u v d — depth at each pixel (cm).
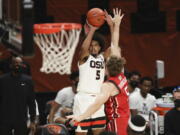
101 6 1811
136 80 1459
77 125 1038
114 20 1032
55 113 1434
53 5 1788
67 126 1036
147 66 1861
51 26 1552
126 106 944
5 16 733
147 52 1858
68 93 1416
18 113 1201
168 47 1866
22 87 1202
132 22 1842
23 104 1205
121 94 927
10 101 1195
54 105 1424
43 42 1566
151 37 1856
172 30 1864
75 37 1576
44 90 1808
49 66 1569
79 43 1800
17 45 615
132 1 1833
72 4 1800
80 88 1046
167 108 1316
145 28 1850
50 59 1570
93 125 1043
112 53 1030
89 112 862
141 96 1434
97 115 1043
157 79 1564
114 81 916
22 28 586
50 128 869
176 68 1883
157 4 1847
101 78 1052
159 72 1551
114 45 1034
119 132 929
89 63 1036
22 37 587
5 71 1335
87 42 1023
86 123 1036
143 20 1844
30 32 587
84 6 1806
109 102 937
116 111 936
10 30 643
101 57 1052
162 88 1728
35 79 1797
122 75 934
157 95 1568
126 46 1848
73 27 1566
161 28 1858
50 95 1812
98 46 1042
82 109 1034
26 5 584
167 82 1877
